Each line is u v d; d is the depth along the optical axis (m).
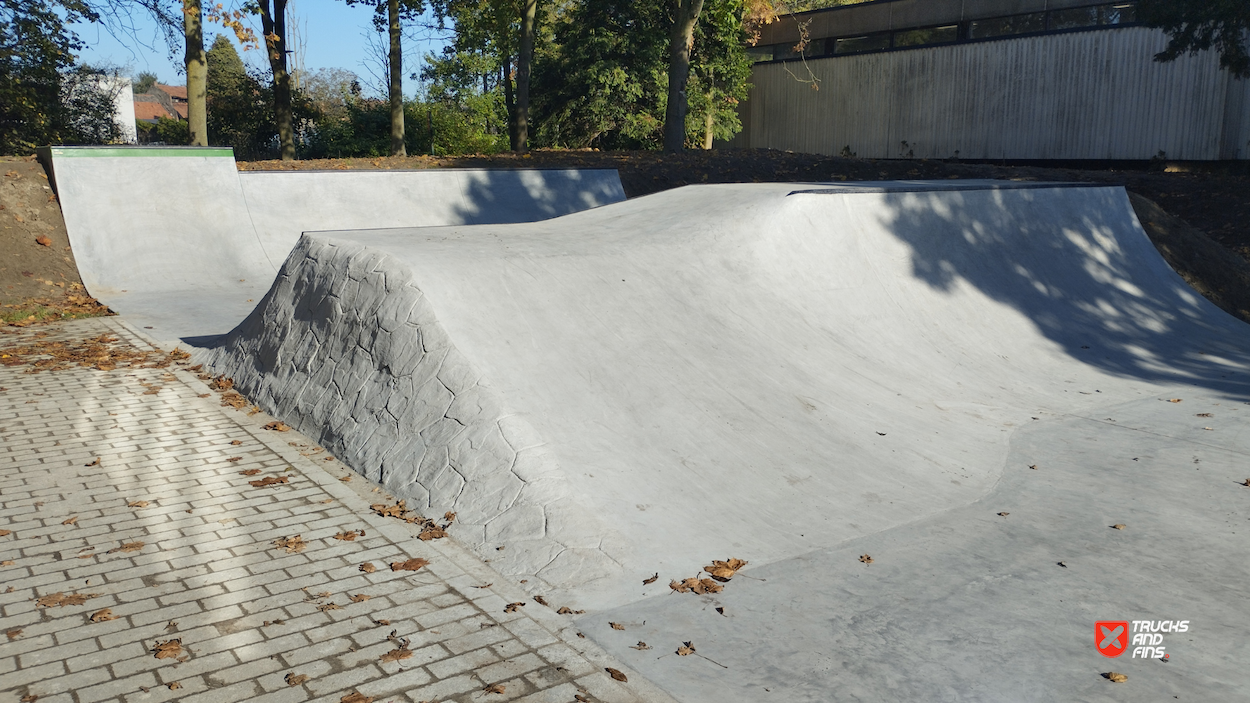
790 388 7.54
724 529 5.26
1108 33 22.19
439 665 3.77
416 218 15.58
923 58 26.45
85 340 9.44
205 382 7.98
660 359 7.14
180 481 5.78
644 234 9.42
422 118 30.92
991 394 8.85
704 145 30.83
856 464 6.49
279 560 4.73
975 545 5.29
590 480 5.43
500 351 6.36
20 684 3.52
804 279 9.66
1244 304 14.02
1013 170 21.50
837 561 4.98
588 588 4.52
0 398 7.39
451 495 5.43
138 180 13.22
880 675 3.82
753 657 3.93
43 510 5.27
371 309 6.86
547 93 30.34
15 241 11.89
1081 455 7.14
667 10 28.69
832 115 29.36
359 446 6.16
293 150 22.16
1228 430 7.93
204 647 3.85
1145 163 21.95
